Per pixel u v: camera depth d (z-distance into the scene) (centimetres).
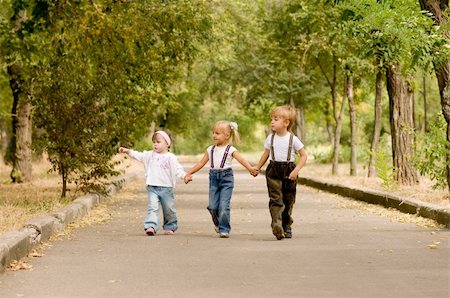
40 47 4662
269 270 2031
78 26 4322
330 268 2059
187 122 13575
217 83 9506
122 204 4350
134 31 4412
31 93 4175
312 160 10969
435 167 4206
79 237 2767
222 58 7544
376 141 6281
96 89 4134
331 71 7881
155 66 4950
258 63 8662
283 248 2459
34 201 3941
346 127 12169
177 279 1903
